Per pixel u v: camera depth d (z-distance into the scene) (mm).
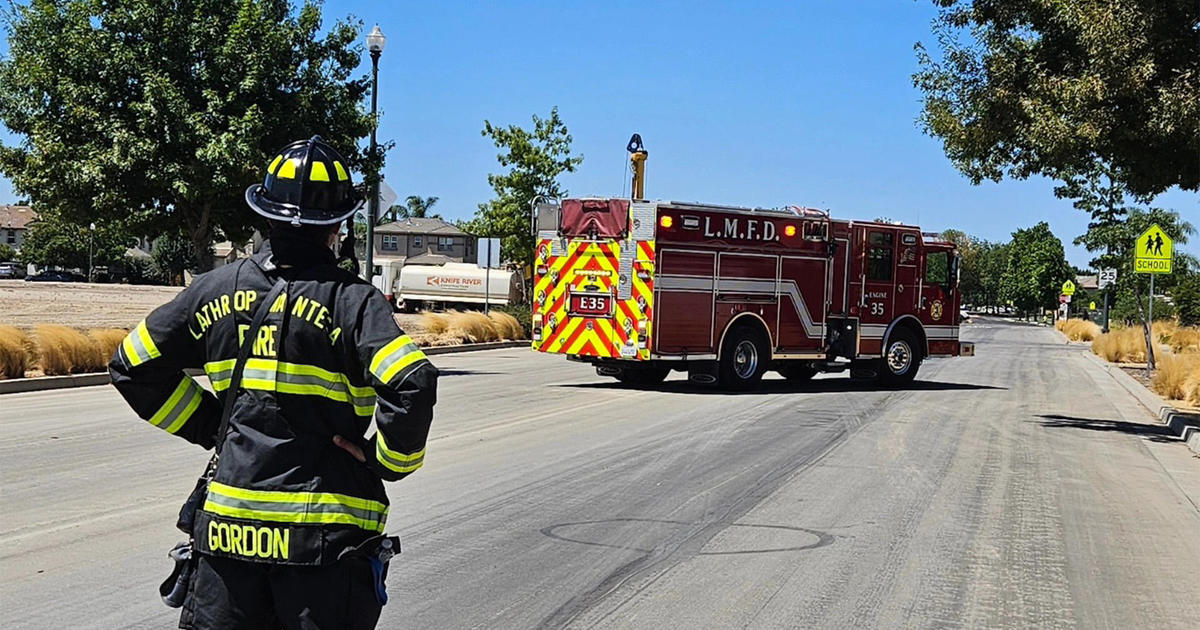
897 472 11070
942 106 15125
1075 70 14031
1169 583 7078
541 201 19047
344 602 3158
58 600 5902
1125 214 31609
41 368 17547
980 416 16828
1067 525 8805
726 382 18953
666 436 12977
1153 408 19250
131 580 6285
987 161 15391
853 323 20469
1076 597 6680
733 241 18781
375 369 3090
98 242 85938
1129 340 35250
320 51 20453
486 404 16016
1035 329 76312
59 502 8305
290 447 3139
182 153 18891
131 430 12133
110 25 18922
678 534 7945
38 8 19016
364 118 20797
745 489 9789
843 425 14711
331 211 3266
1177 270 53469
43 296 39344
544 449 11711
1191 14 12758
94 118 18469
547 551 7332
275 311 3154
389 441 3088
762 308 19234
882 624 6016
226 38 19281
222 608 3139
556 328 18844
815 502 9336
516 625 5770
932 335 21719
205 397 3389
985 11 14625
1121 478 11383
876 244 20719
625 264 18156
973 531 8430
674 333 18250
